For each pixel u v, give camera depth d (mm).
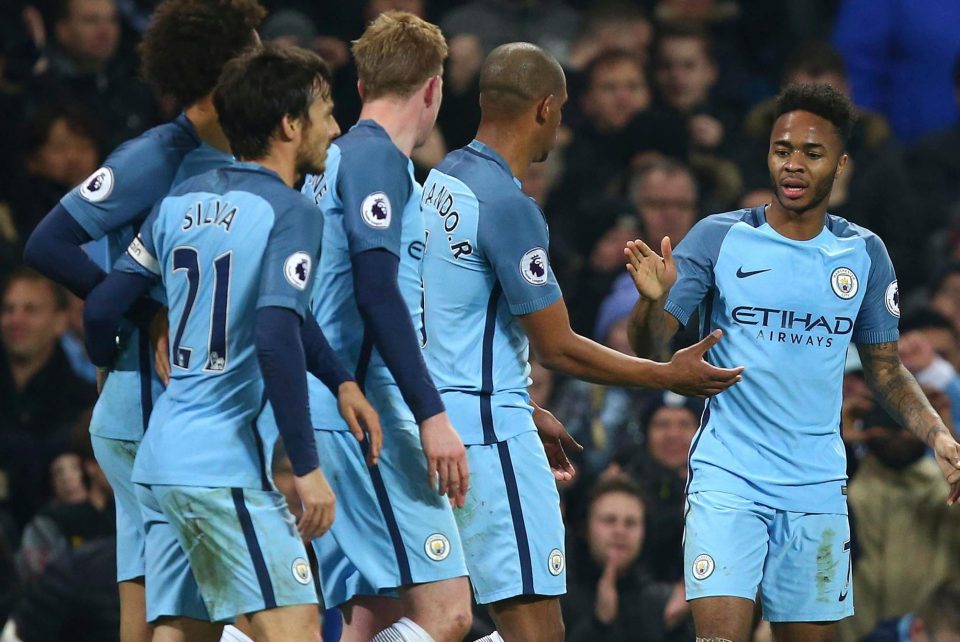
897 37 41531
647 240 34000
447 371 17562
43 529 26219
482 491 17484
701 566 17844
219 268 15281
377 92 16938
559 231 35062
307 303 15148
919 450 26016
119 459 16922
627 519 25469
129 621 17328
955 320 33594
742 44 44000
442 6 41875
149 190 16547
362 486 16719
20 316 29250
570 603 25484
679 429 26391
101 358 16484
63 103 32094
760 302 18172
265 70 15500
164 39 16625
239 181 15492
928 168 38344
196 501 15250
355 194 16188
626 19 40156
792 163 18062
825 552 18188
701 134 37969
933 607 24688
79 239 16469
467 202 17547
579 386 29922
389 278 15969
